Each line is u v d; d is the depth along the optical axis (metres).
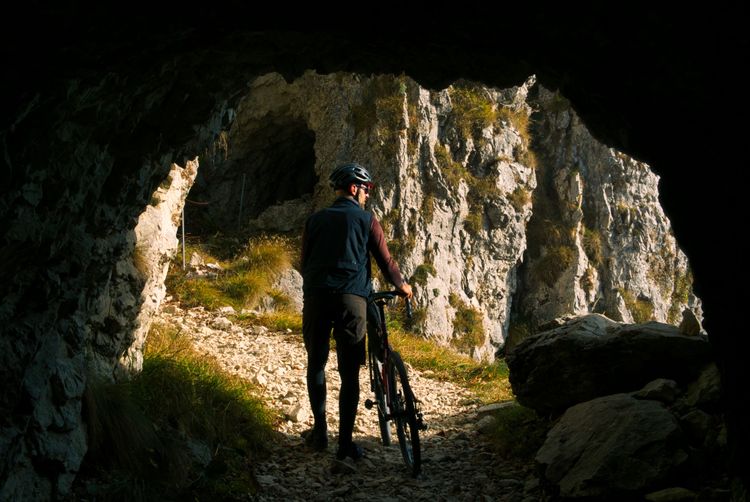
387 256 4.98
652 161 3.03
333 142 15.73
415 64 3.20
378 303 5.18
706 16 2.24
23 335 3.06
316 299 4.86
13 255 2.81
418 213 15.64
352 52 3.23
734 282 2.83
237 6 2.53
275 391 6.64
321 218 4.96
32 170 2.67
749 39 2.22
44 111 2.60
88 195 3.25
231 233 15.97
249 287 11.84
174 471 4.10
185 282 11.52
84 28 2.38
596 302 17.77
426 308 15.18
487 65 3.10
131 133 3.35
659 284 18.05
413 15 2.68
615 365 4.78
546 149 18.12
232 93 3.77
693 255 3.10
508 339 17.12
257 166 17.31
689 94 2.53
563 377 5.01
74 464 3.57
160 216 5.31
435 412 6.70
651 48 2.44
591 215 18.00
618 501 3.75
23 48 2.33
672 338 4.60
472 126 16.34
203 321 9.99
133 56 2.70
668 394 4.31
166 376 5.07
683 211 3.05
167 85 3.28
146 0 2.39
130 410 4.13
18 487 3.22
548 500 4.09
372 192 15.36
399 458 5.08
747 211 2.61
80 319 3.81
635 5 2.31
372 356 5.28
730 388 3.09
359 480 4.61
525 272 17.77
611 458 3.86
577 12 2.43
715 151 2.67
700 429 4.01
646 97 2.69
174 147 3.69
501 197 16.30
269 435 5.24
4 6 2.20
